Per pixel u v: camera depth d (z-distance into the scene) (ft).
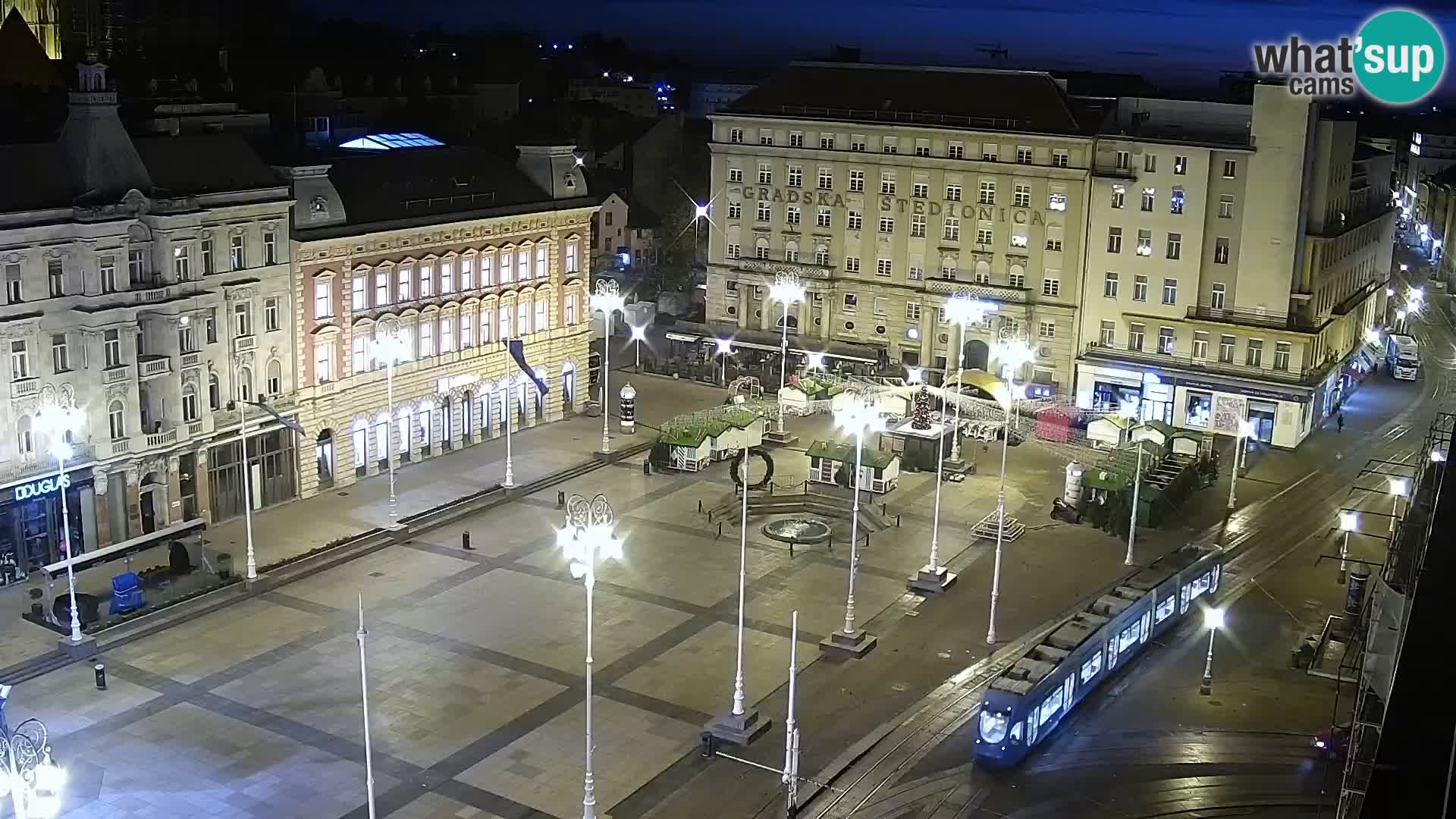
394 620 250.98
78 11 574.97
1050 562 293.84
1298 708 223.51
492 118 634.02
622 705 219.61
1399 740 135.95
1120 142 396.37
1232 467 369.30
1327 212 388.16
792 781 188.34
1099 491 323.78
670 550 293.43
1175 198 391.45
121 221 264.52
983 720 200.44
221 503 298.35
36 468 257.75
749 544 298.97
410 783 192.65
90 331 261.85
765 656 240.94
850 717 218.59
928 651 245.04
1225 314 391.45
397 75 634.84
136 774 192.34
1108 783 197.26
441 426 354.74
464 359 356.59
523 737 207.31
